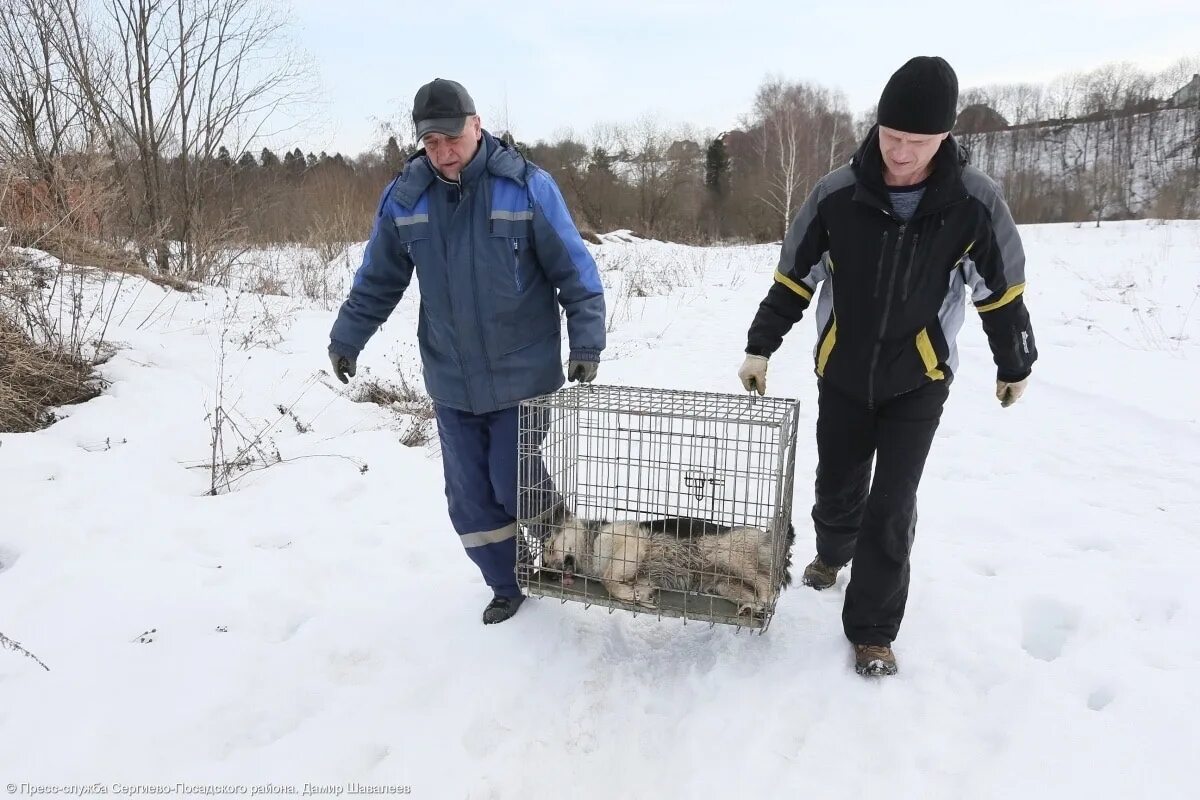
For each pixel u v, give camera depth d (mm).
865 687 2740
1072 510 4234
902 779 2301
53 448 4750
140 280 9406
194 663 2893
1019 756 2346
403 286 3309
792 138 37875
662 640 3158
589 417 3162
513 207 2922
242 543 4016
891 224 2594
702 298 14531
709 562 2949
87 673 2783
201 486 4793
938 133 2355
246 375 6789
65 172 8180
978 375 7555
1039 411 6285
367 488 4855
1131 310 10758
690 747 2502
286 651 3010
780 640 3074
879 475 2840
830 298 2988
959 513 4285
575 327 3012
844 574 3637
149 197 12070
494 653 3010
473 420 3162
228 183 14383
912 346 2742
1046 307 11375
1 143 9469
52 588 3352
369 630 3180
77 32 11000
